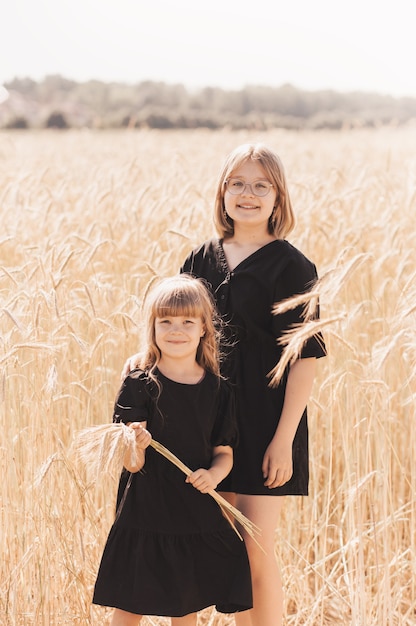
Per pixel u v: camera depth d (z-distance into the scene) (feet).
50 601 12.94
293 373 11.97
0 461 13.19
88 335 15.66
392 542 15.81
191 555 11.14
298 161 43.52
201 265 12.76
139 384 11.33
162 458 11.25
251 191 12.07
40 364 13.33
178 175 28.91
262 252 12.16
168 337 11.26
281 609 12.14
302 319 11.94
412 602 13.62
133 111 165.48
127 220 22.86
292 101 162.91
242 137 65.26
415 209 22.57
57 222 21.99
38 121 147.23
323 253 20.72
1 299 14.05
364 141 62.44
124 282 18.03
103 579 11.21
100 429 10.26
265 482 12.00
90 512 13.33
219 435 11.64
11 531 13.25
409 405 16.35
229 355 12.23
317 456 16.76
